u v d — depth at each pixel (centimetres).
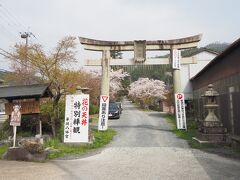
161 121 2839
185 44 2164
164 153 1260
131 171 931
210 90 1551
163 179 823
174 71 2153
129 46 2183
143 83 5416
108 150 1371
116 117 3209
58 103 1859
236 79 1488
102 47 2180
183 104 2083
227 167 963
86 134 1516
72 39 2595
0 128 1788
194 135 1797
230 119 1622
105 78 2142
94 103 3866
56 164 1076
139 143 1562
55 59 2512
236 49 1459
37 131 1619
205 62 3002
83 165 1048
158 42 2172
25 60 2670
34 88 1605
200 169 939
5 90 1614
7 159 1188
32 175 888
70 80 2394
